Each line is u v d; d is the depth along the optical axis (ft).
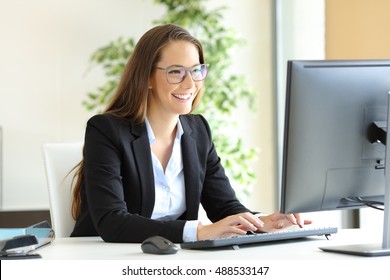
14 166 18.51
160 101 8.91
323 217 15.94
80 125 18.75
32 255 6.87
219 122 18.19
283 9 18.90
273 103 19.27
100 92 18.74
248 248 7.33
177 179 9.12
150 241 7.03
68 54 18.67
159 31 8.80
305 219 8.38
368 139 7.07
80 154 10.03
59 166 9.86
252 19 19.25
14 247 6.85
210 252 7.07
